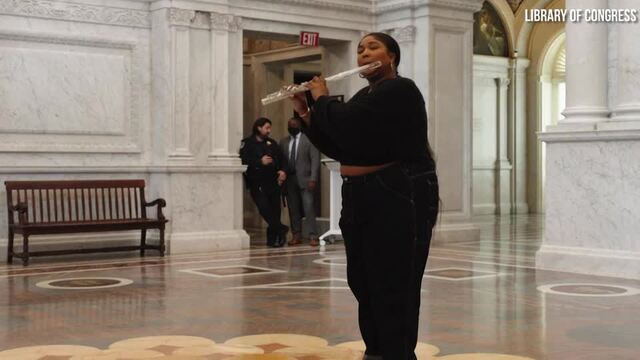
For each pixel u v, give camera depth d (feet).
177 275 31.76
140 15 41.22
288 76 58.49
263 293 27.04
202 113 41.60
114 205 40.65
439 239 45.83
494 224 60.85
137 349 18.67
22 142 38.11
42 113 38.60
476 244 44.75
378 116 13.66
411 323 14.61
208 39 41.86
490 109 73.77
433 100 46.68
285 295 26.58
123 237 40.68
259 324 21.65
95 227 37.01
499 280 29.89
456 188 47.65
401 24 47.19
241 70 43.68
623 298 25.89
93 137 40.11
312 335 20.17
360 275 14.93
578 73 32.60
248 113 58.65
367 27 48.37
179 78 40.70
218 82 42.06
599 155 31.78
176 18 40.50
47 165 38.37
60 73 39.06
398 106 13.76
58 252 36.17
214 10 41.73
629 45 31.24
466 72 48.16
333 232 44.68
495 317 22.58
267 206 43.75
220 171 41.81
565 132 32.60
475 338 19.79
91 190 40.24
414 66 46.98
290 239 47.52
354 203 14.26
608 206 31.55
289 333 20.43
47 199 37.78
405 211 14.03
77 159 39.42
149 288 28.32
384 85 13.88
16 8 37.83
